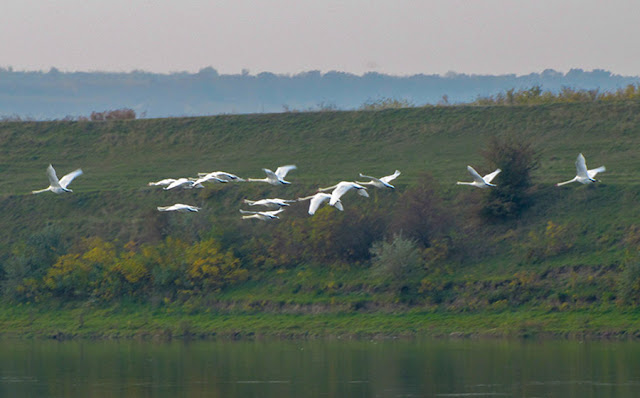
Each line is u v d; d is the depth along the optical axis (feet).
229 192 212.02
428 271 172.55
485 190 184.44
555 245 172.14
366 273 174.91
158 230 195.52
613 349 136.67
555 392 109.19
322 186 209.15
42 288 179.63
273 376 123.54
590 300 157.17
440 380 117.91
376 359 134.00
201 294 174.91
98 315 172.86
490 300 162.09
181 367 131.95
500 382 115.55
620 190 186.80
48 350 151.12
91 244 189.88
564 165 212.64
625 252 165.68
